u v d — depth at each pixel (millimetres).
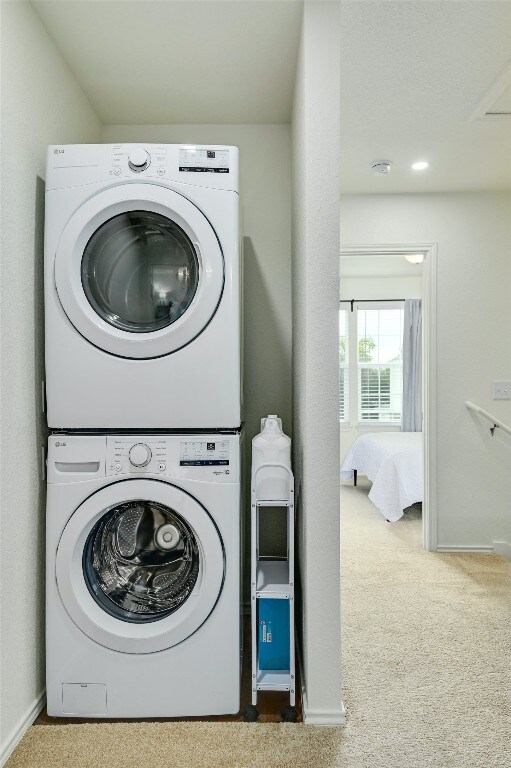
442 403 3447
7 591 1479
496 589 2766
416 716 1646
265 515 2410
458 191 3410
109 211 1635
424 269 3486
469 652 2074
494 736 1551
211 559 1595
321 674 1617
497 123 2498
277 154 2465
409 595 2680
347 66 2031
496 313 3432
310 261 1611
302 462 1765
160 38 1843
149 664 1604
